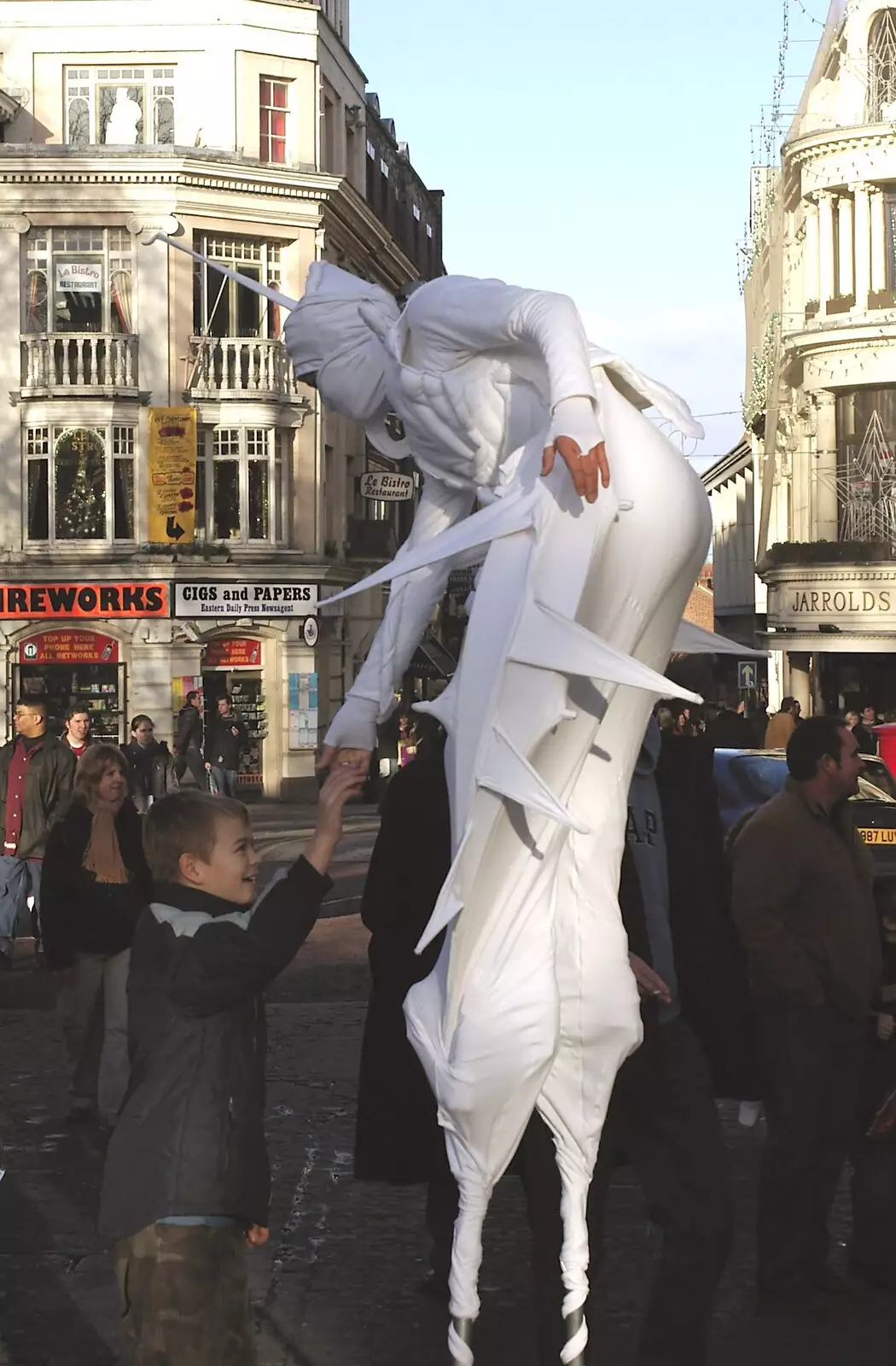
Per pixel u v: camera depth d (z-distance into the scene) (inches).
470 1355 178.9
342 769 170.9
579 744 176.7
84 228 1584.6
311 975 539.2
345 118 1844.2
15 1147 341.1
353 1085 385.4
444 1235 244.2
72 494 1577.3
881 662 1685.5
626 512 174.4
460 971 177.3
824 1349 229.9
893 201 1658.5
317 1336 235.0
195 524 1595.7
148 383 1589.6
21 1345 236.1
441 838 225.0
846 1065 248.7
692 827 216.7
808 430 1742.1
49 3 1592.0
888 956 259.1
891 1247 254.8
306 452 1669.5
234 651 1636.3
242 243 1640.0
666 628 185.2
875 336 1640.0
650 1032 202.7
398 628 199.9
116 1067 350.6
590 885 181.0
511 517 175.5
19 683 1579.7
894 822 603.8
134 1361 160.7
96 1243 279.1
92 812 355.3
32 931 579.2
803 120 1702.8
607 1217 290.0
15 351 1573.6
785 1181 243.6
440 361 191.8
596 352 177.3
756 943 243.9
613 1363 223.5
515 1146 178.4
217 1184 160.6
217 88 1606.8
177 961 163.5
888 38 1665.8
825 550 1669.5
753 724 1071.0
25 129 1595.7
